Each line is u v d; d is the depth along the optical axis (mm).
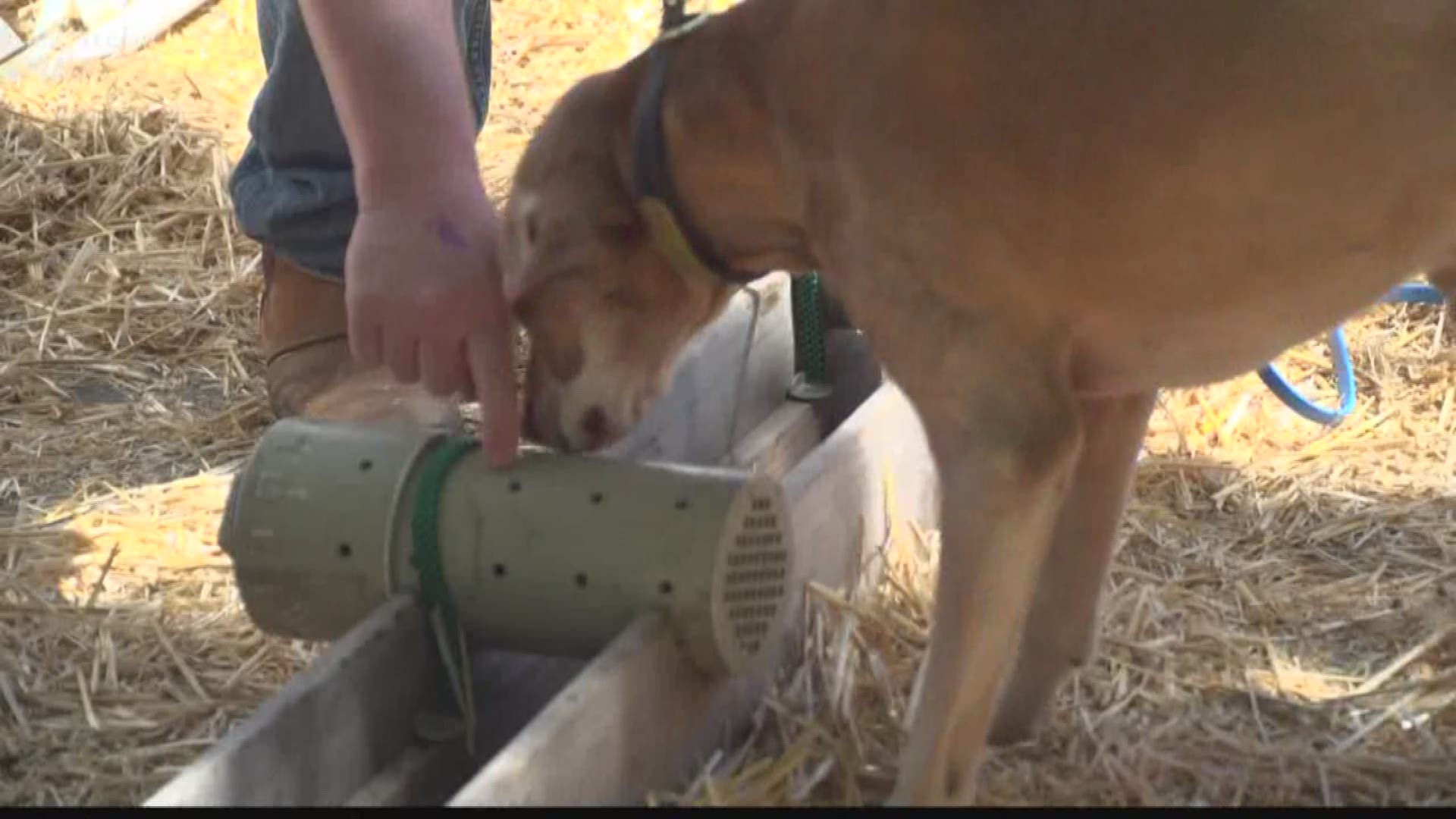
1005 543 1630
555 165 1848
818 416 2695
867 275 1666
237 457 2791
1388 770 1961
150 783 1993
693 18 1869
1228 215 1544
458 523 1859
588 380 1878
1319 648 2238
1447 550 2453
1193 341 1661
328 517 1885
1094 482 1880
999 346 1631
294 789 1681
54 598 2352
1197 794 1928
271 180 2654
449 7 2029
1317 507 2570
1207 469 2660
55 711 2133
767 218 1803
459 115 1954
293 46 2551
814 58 1679
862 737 1993
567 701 1684
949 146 1579
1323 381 2955
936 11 1578
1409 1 1464
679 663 1851
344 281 2650
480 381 1879
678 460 2420
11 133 3818
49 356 3117
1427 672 2176
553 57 4605
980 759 1719
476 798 1548
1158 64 1508
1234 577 2393
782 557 1947
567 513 1839
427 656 1888
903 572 2285
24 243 3523
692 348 2439
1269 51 1483
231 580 2396
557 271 1837
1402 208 1541
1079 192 1555
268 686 2166
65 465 2768
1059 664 1965
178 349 3172
